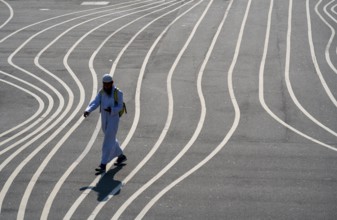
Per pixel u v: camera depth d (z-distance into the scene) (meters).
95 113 19.28
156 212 13.03
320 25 29.95
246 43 26.92
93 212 13.05
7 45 27.23
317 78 22.56
